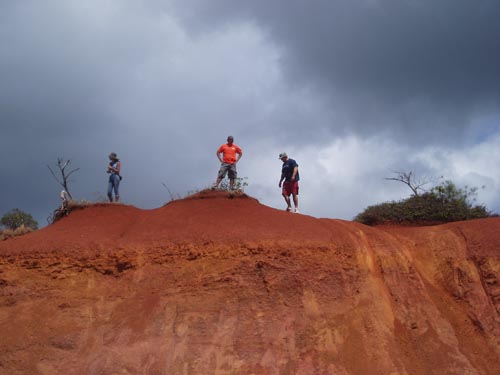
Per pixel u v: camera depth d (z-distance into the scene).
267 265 13.00
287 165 17.41
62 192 16.86
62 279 13.34
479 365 12.16
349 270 13.58
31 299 12.95
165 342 11.70
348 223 15.82
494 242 14.84
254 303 12.37
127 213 16.00
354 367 11.52
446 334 12.84
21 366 11.38
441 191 19.97
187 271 13.14
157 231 14.38
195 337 11.75
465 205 19.69
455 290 14.15
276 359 11.39
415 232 16.20
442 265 14.90
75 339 11.84
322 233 14.33
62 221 15.99
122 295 12.85
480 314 13.33
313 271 13.18
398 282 14.04
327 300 12.77
